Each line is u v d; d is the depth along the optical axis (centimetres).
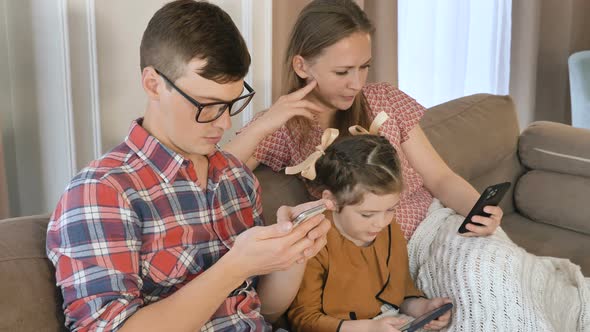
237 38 110
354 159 138
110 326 97
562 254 207
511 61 374
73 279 100
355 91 159
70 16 173
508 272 144
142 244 109
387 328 133
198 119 108
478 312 144
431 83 323
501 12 361
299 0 252
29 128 180
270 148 166
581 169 224
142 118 120
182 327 101
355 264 147
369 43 158
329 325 138
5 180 170
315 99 167
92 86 180
